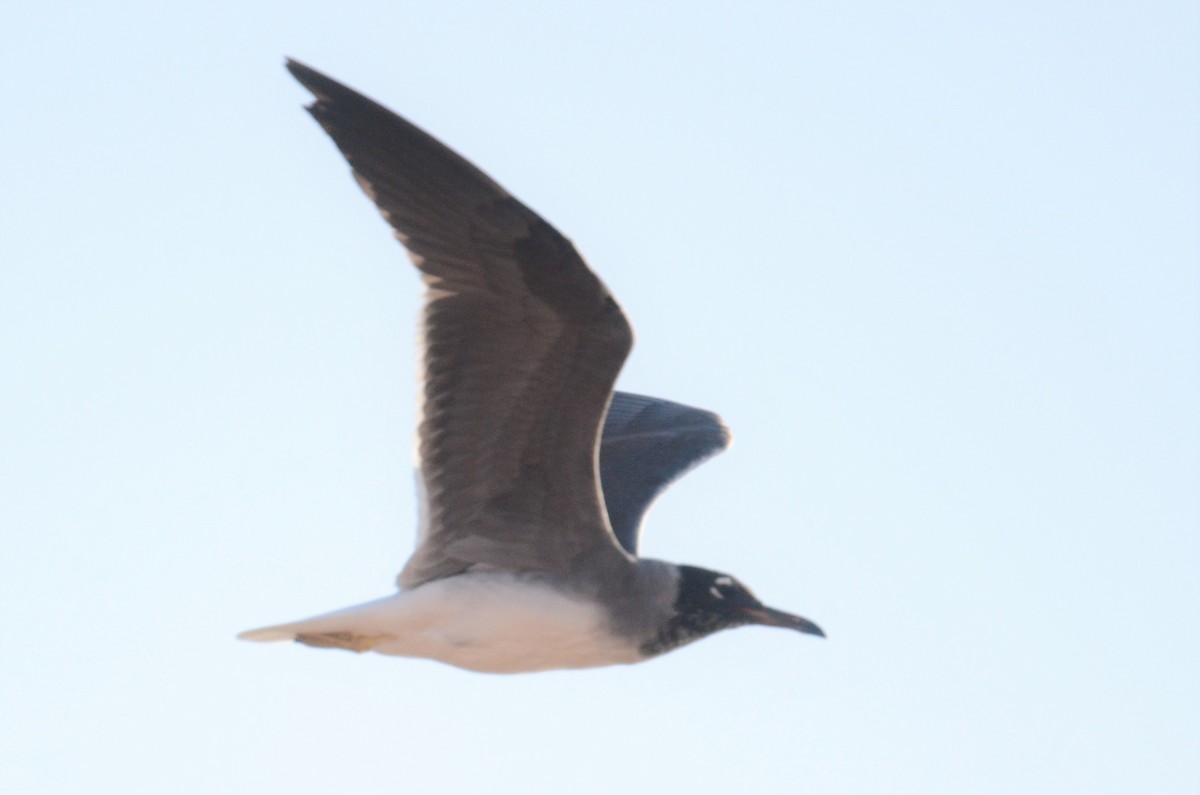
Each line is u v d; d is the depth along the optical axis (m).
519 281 13.09
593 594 14.44
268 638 14.20
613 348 13.22
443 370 13.41
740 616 15.28
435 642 14.34
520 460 13.86
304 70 12.72
